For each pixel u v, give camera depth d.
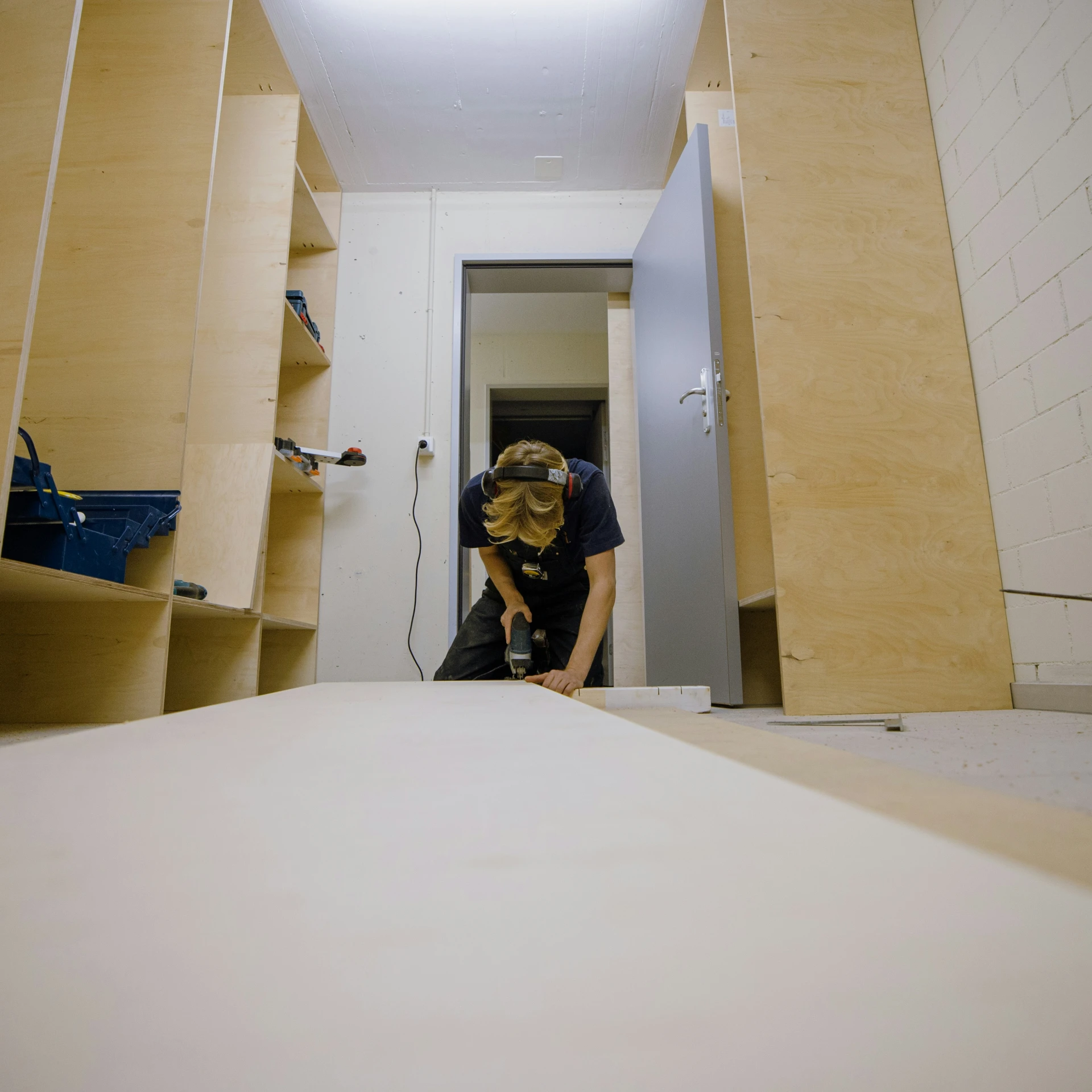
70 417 1.91
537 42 2.96
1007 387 1.91
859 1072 0.09
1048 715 1.62
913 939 0.15
